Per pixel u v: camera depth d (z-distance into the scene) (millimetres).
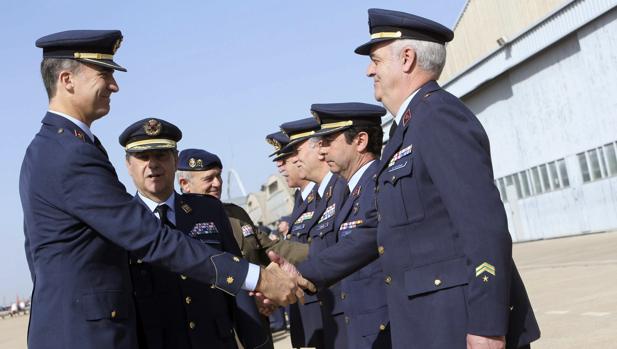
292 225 6422
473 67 26859
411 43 3359
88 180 3422
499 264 2828
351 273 4223
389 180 3254
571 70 22516
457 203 2910
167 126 4492
